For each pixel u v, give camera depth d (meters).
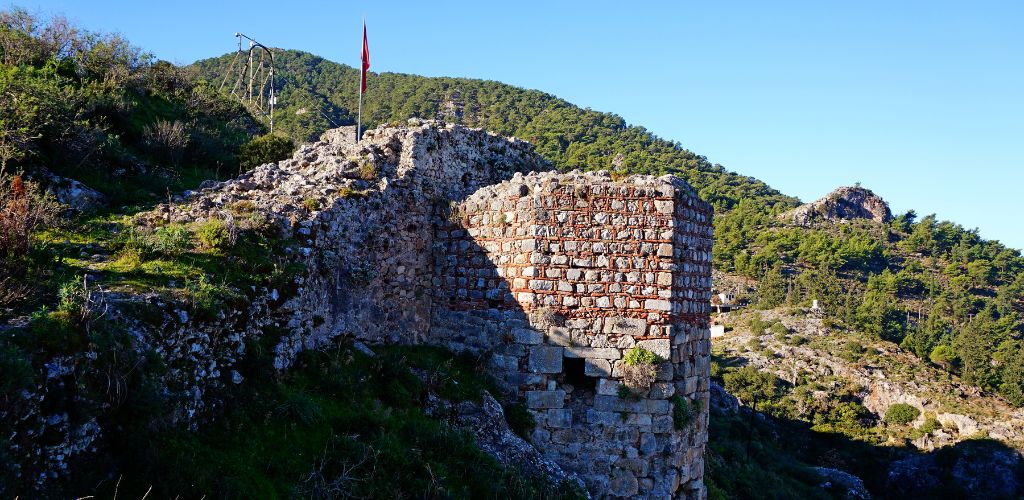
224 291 9.63
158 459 7.39
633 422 12.66
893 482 54.16
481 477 10.43
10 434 6.32
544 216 12.97
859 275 106.38
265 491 7.99
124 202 14.77
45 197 11.78
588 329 12.81
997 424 59.03
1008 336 77.50
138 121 22.11
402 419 11.12
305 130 67.81
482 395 12.73
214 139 23.69
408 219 14.09
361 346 12.59
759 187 140.88
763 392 65.38
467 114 119.88
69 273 9.32
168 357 8.38
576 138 120.06
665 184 12.98
